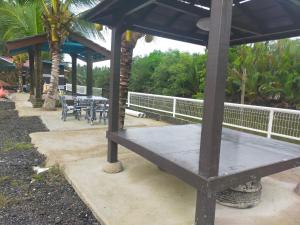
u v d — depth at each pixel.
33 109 9.38
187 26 4.16
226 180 2.11
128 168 3.67
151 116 8.87
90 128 6.48
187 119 7.68
